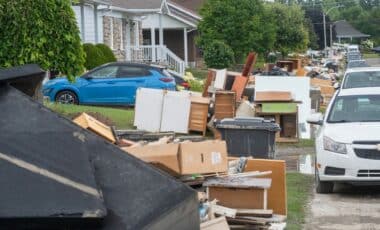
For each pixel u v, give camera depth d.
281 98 24.52
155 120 23.31
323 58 94.56
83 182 3.89
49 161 4.00
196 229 4.28
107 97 29.88
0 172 3.84
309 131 26.31
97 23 41.59
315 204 14.45
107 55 38.31
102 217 3.70
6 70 5.09
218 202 10.44
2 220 3.60
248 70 29.72
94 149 4.35
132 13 50.88
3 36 16.50
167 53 53.47
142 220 3.86
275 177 11.42
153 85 29.88
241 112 24.92
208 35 57.34
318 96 30.78
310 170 19.11
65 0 16.95
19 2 16.42
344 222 12.79
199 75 57.56
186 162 10.23
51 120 4.42
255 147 16.73
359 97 17.00
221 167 10.57
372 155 15.05
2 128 4.26
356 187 16.23
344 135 15.34
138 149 10.23
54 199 3.72
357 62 47.12
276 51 78.44
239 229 10.23
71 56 17.12
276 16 74.88
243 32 57.22
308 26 104.56
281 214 11.44
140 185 4.14
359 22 151.38
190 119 23.59
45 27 16.66
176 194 4.16
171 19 62.69
